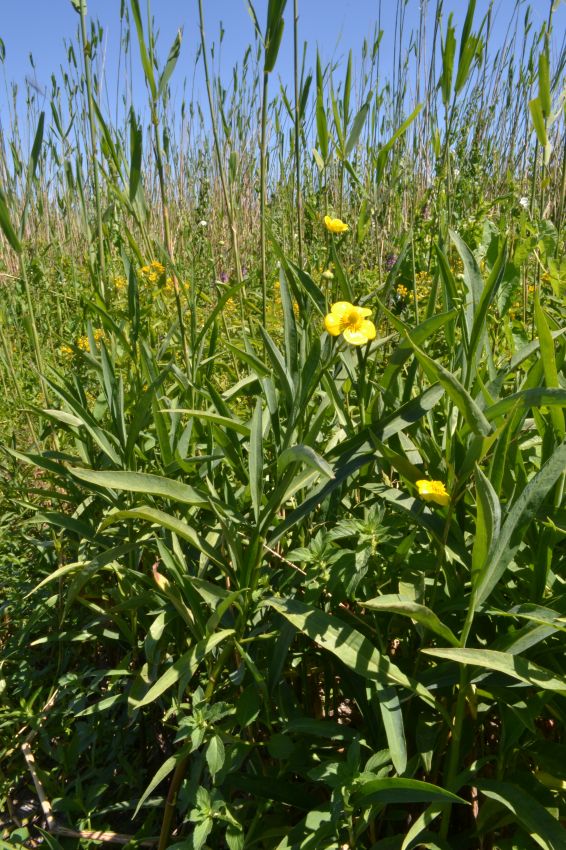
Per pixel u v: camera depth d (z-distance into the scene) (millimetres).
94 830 1681
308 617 1293
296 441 1750
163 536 1751
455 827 1513
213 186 6273
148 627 1821
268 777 1425
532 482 1183
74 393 2166
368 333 1387
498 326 2654
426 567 1475
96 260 2422
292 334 1592
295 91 1963
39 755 2000
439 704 1247
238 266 2129
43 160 2912
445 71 1883
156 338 2963
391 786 1142
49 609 2242
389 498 1457
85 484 1921
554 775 1278
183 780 1713
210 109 2002
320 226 3414
